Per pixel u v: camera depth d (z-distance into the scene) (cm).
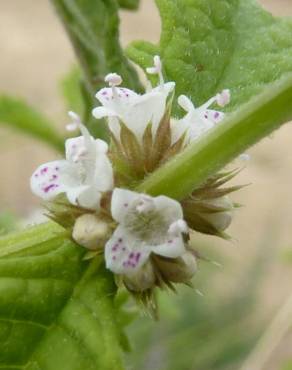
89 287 5
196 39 7
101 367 5
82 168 5
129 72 8
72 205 5
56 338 5
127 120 6
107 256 5
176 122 6
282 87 5
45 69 33
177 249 5
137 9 9
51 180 5
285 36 7
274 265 21
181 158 5
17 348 5
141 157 5
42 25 36
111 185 5
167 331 15
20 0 38
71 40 8
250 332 16
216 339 16
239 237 24
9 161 27
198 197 6
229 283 18
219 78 7
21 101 11
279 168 27
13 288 5
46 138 11
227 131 5
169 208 5
